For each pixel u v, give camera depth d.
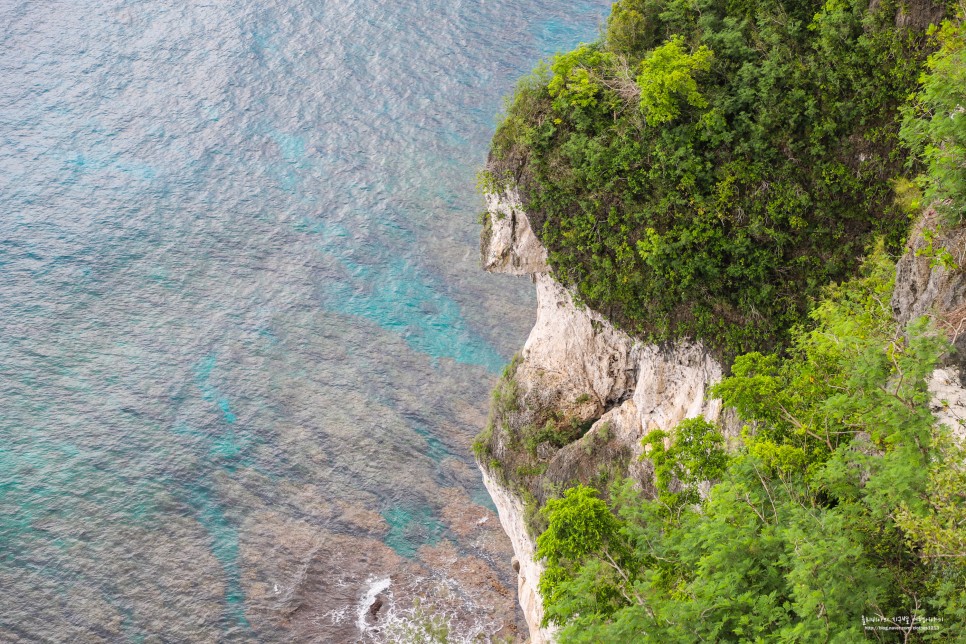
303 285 81.25
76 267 82.12
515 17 114.19
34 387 70.69
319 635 53.41
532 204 37.66
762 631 18.50
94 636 53.69
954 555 17.52
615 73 36.09
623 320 36.69
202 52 109.88
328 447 66.12
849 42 31.11
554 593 22.08
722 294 33.19
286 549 58.75
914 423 19.73
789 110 31.83
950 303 22.58
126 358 73.69
